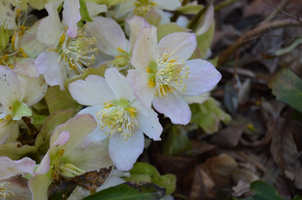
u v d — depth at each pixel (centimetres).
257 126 53
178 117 39
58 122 40
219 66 54
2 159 35
